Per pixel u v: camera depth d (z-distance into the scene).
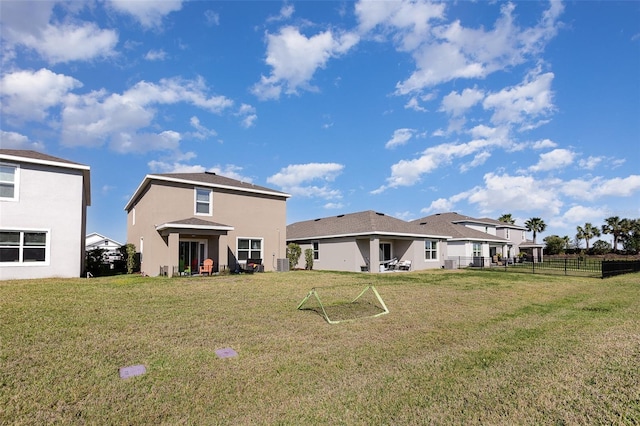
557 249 52.88
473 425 3.56
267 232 22.64
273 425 3.56
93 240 44.97
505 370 5.04
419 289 13.68
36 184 15.40
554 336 6.92
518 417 3.69
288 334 6.93
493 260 35.53
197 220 18.78
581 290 14.25
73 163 16.25
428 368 5.16
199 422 3.62
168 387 4.41
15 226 14.79
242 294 11.59
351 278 17.66
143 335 6.59
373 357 5.64
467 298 11.62
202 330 7.06
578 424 3.54
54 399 4.02
